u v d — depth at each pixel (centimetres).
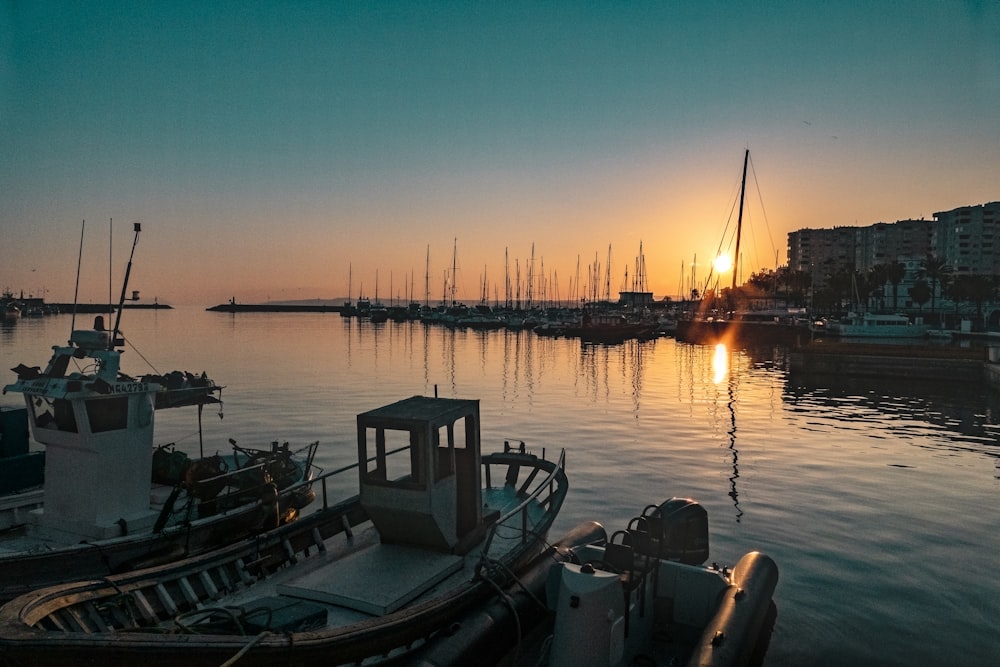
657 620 967
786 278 16062
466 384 4403
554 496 1294
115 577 812
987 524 1561
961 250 14900
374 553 935
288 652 677
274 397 3691
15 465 1187
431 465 891
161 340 8856
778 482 1948
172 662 630
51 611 707
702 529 1047
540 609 950
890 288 12850
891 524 1561
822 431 2809
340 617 796
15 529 1105
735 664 789
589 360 6347
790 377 4919
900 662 966
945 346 5950
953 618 1097
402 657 786
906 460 2261
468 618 846
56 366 1078
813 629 1057
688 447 2466
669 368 5606
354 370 5209
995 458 2297
